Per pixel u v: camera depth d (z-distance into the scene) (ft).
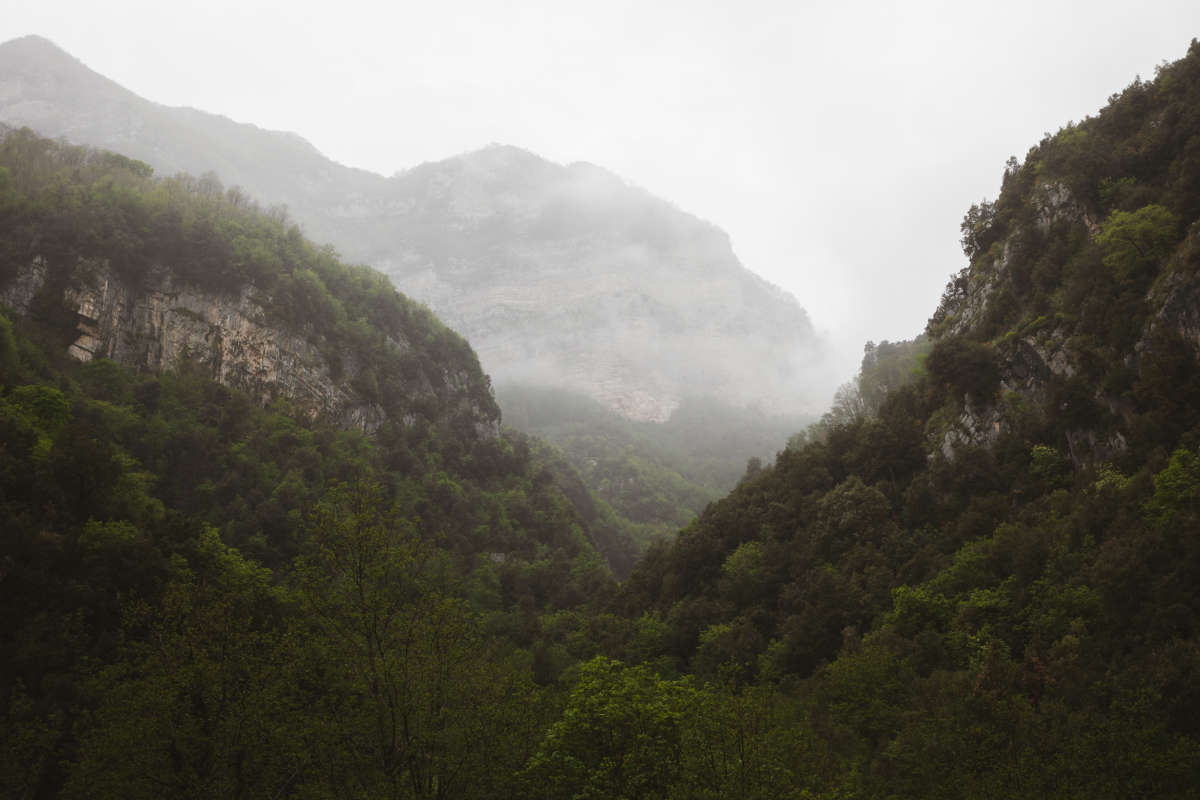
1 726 123.13
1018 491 191.83
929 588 177.37
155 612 133.18
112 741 105.29
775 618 208.95
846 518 214.90
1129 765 102.17
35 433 198.59
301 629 119.24
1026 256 227.20
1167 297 174.09
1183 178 191.93
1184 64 219.61
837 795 101.09
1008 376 210.18
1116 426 177.88
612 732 107.86
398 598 116.78
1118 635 136.77
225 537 258.16
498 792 106.42
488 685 113.91
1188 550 133.39
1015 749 112.98
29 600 161.38
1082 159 223.92
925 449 226.58
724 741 101.81
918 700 135.74
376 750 105.50
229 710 110.22
